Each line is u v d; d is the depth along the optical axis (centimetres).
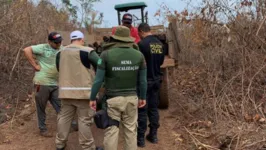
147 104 502
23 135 545
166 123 591
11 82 709
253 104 550
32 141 525
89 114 454
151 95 503
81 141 458
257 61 599
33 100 660
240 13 632
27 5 789
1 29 691
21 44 714
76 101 453
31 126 579
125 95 404
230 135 486
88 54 447
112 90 403
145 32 491
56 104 528
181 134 539
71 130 562
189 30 779
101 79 397
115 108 401
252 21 625
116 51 399
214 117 550
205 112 582
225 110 567
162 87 626
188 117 596
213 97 580
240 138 469
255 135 471
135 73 407
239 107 562
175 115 627
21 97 685
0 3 718
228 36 610
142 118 494
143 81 417
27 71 763
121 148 505
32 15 812
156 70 492
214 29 663
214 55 672
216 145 482
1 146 505
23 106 650
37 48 514
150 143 514
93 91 401
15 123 584
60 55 461
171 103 690
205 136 514
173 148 496
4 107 634
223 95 576
